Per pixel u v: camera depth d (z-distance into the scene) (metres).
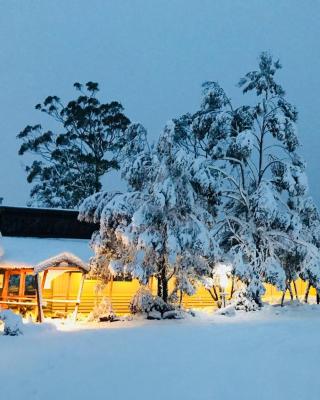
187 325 21.34
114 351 14.16
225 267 26.27
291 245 28.33
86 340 16.39
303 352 13.16
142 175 25.95
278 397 9.10
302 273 28.62
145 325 21.61
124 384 10.43
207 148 30.12
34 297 25.09
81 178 47.75
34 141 50.22
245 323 22.08
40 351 14.40
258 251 27.81
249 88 30.69
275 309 26.80
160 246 23.80
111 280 25.17
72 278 28.30
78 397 9.68
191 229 24.30
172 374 11.09
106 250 24.33
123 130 48.59
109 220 24.34
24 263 22.42
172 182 24.25
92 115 48.66
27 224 29.48
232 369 11.35
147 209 23.97
